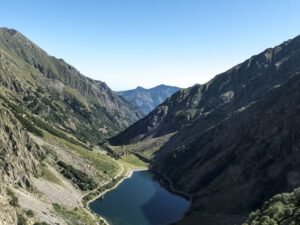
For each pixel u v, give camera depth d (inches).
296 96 6855.3
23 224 3248.0
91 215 5531.5
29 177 5187.0
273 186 5570.9
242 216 5290.4
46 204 4677.7
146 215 6003.9
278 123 6658.5
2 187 3619.6
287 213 2778.1
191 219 5610.2
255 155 6555.1
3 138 4867.1
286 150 6008.9
